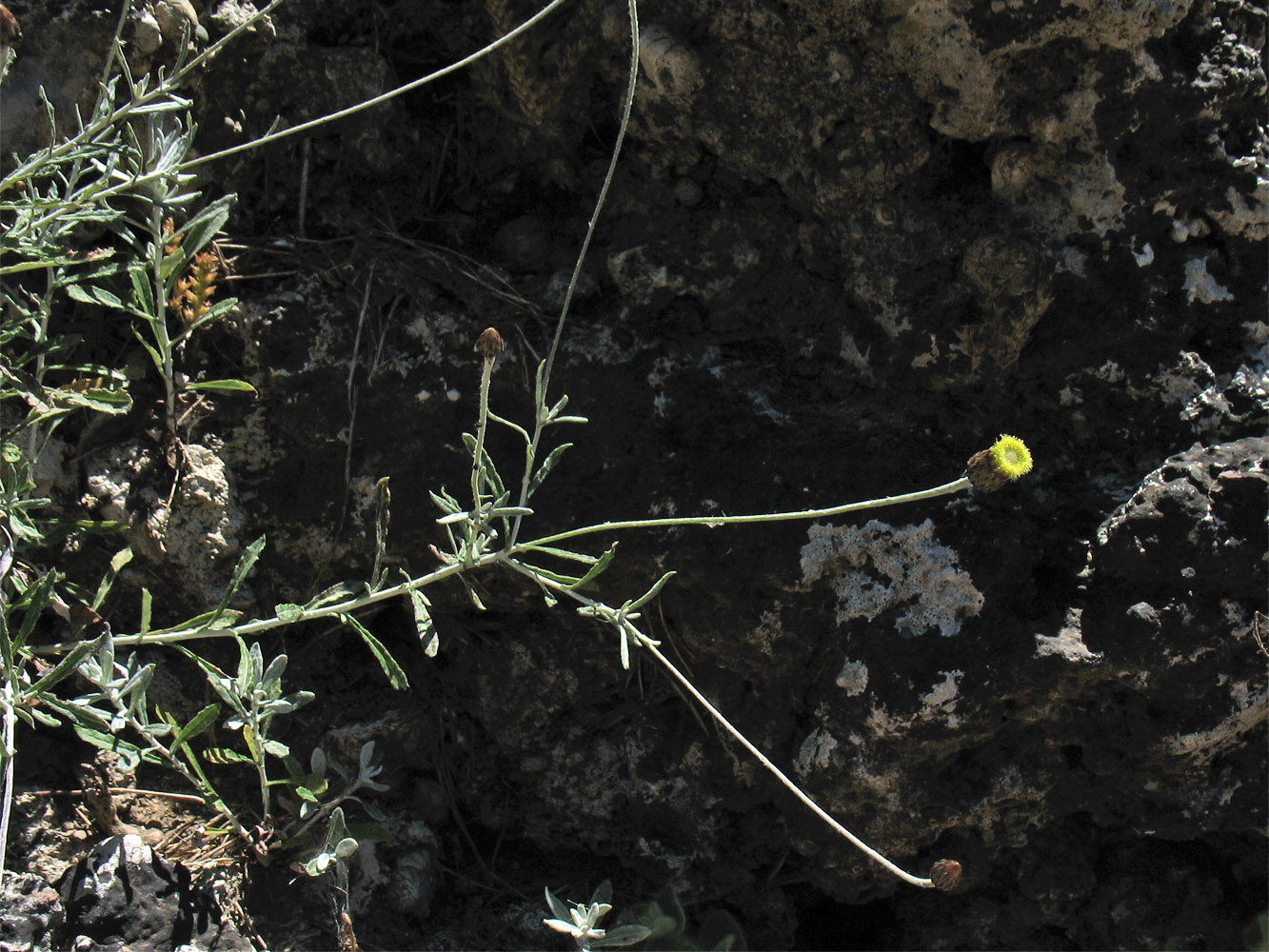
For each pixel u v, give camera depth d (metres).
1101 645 0.68
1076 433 0.72
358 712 0.74
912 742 0.70
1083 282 0.71
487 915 0.74
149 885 0.67
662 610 0.72
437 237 0.76
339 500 0.72
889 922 0.76
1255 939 0.73
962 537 0.70
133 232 0.72
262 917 0.69
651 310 0.74
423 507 0.72
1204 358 0.72
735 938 0.75
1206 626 0.69
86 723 0.64
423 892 0.73
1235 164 0.71
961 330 0.71
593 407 0.72
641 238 0.74
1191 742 0.70
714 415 0.72
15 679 0.64
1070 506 0.71
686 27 0.71
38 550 0.70
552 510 0.71
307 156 0.74
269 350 0.72
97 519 0.70
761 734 0.73
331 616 0.73
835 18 0.69
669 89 0.72
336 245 0.74
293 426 0.72
